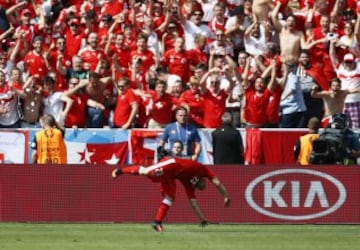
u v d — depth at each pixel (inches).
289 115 3125.0
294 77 3125.0
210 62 3238.2
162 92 3061.0
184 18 3553.2
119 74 3267.7
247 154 2962.6
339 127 2691.9
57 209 2568.9
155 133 2979.8
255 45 3447.3
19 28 3528.5
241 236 2231.8
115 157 2992.1
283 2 3550.7
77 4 3769.7
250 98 3088.1
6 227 2431.1
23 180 2571.4
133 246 2014.0
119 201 2561.5
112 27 3459.6
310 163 2662.4
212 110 3058.6
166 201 2315.5
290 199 2559.1
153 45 3472.0
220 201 2554.1
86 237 2190.0
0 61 3366.1
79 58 3277.6
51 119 2817.4
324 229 2425.0
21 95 3117.6
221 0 3631.9
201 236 2224.4
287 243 2092.8
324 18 3390.7
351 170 2561.5
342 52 3336.6
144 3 3649.1
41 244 2047.2
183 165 2289.6
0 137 2987.2
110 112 3179.1
